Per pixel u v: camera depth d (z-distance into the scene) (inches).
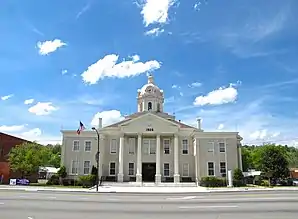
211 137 2133.4
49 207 689.6
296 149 4675.2
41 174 3065.9
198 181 2028.8
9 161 2217.0
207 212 606.5
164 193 1316.4
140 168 2133.4
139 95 2709.2
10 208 660.7
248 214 577.0
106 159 2229.3
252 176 2464.3
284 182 2317.9
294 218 529.7
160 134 2204.7
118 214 579.8
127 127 2198.6
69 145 2187.5
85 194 1191.6
